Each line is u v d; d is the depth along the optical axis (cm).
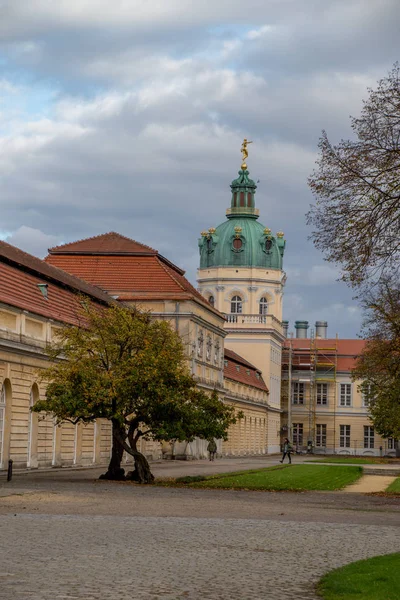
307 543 2486
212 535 2597
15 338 5656
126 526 2731
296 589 1788
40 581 1770
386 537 2680
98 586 1742
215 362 11025
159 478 5572
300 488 5222
